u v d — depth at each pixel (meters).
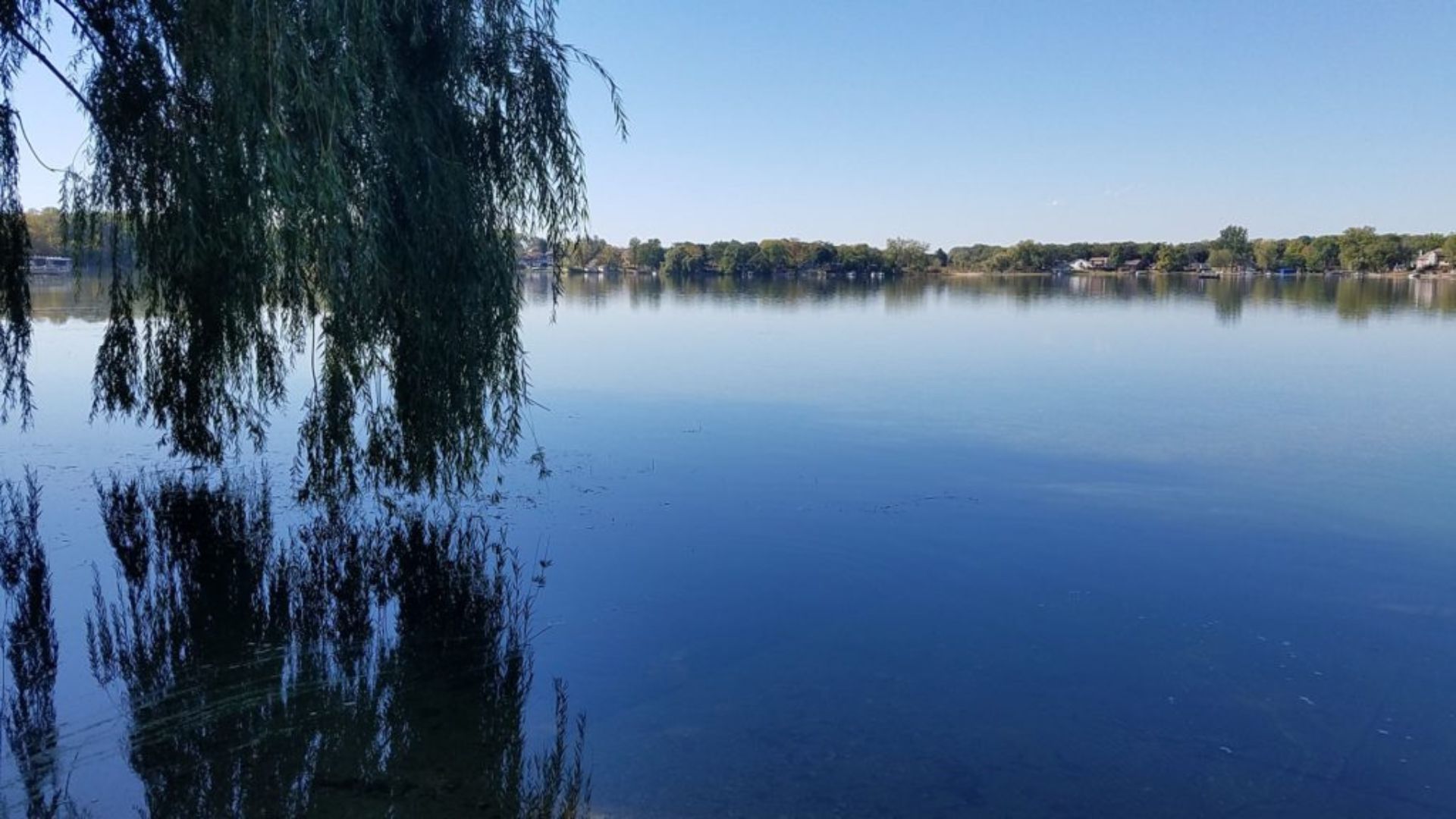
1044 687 6.84
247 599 8.37
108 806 5.19
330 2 7.67
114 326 10.91
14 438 14.46
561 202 9.87
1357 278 118.88
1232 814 5.37
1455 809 5.43
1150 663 7.24
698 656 7.30
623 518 10.70
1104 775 5.74
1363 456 13.91
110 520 10.41
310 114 7.73
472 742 5.98
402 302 9.23
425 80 8.99
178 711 6.31
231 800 5.29
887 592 8.62
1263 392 19.84
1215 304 54.25
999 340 31.22
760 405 18.16
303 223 7.93
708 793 5.47
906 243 144.25
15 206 10.81
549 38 9.73
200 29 7.85
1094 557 9.57
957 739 6.12
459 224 9.04
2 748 5.77
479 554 9.49
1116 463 13.50
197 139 8.71
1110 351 27.61
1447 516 10.89
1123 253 147.12
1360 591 8.68
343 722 6.20
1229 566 9.32
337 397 9.62
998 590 8.70
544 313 44.06
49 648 7.25
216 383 10.95
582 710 6.45
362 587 8.68
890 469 13.05
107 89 9.58
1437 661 7.27
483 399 9.80
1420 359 25.33
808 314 44.44
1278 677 7.02
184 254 9.48
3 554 9.31
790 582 8.85
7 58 10.30
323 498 10.42
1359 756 5.98
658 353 26.92
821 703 6.57
